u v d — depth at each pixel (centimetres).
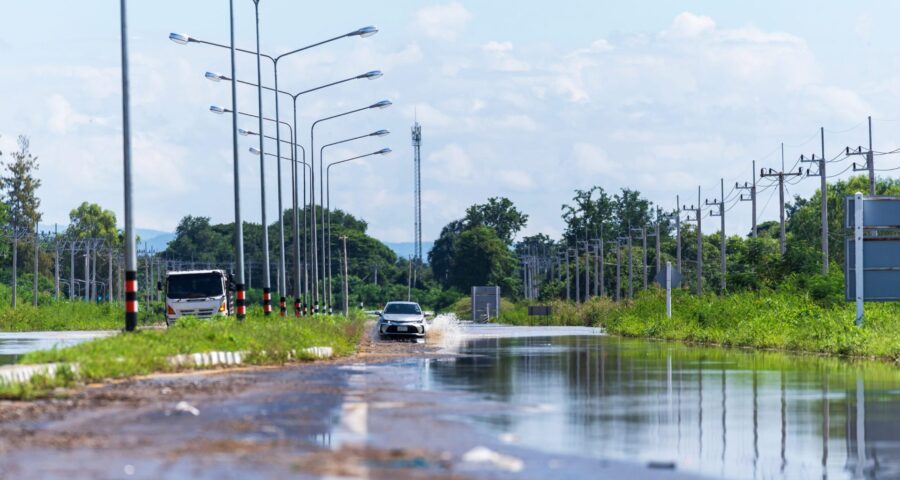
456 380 4241
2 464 2069
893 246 6675
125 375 4169
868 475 2119
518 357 6081
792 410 3152
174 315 10325
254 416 2861
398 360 5725
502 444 2417
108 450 2247
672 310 10525
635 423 2839
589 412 3084
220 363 4956
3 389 3322
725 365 5209
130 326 5216
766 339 7275
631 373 4669
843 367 5012
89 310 16475
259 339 5475
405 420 2814
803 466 2216
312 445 2339
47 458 2142
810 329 7038
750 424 2838
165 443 2350
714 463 2233
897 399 3459
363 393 3572
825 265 9919
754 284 10844
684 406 3259
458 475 2000
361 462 2120
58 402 3206
